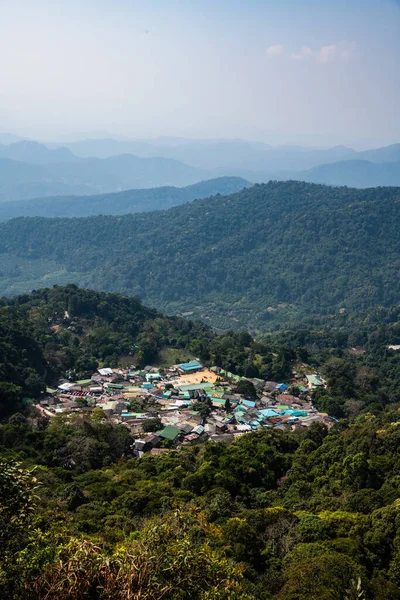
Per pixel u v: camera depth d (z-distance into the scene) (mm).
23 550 16641
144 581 15961
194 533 29141
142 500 38531
